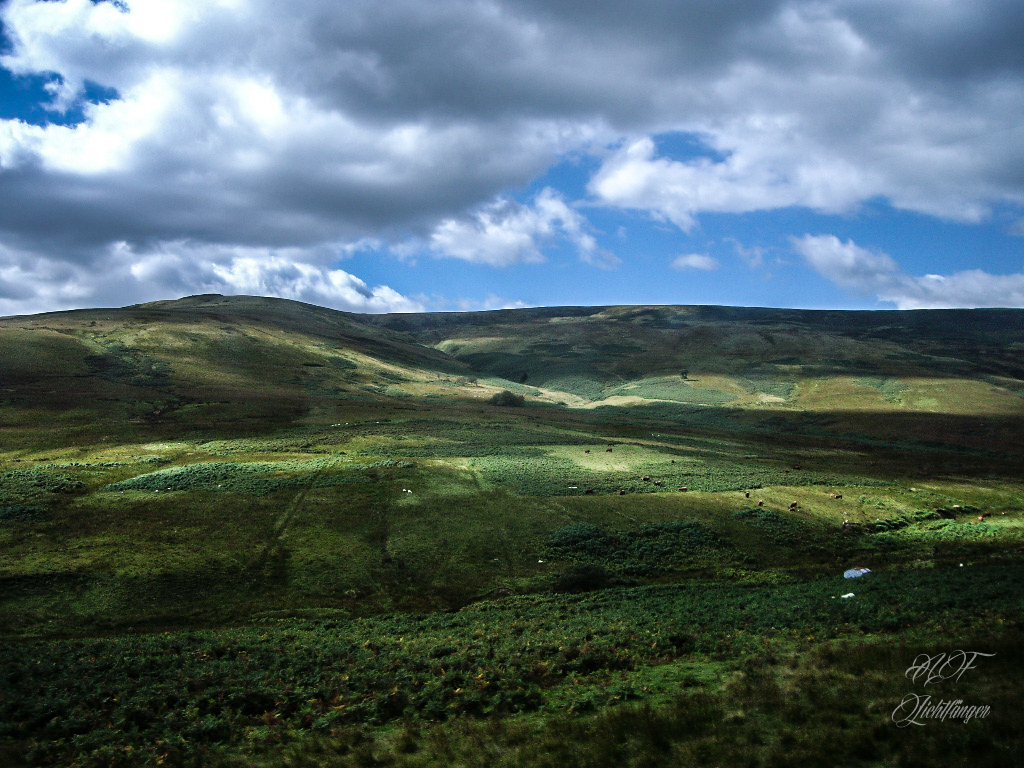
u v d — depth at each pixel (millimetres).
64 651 31156
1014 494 94938
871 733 14031
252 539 62094
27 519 63500
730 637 26719
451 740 16438
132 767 16516
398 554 60219
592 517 71312
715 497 80375
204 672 25422
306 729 18828
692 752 14125
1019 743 12828
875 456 131000
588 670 22969
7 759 17047
